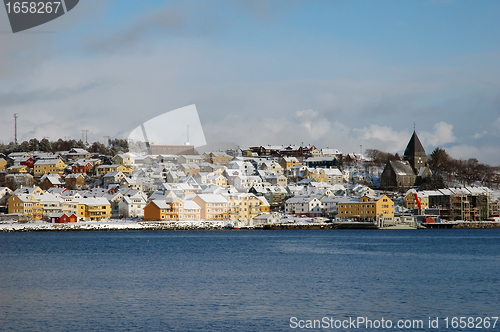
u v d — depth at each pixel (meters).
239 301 60.47
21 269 88.62
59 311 55.47
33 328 49.22
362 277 78.56
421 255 112.81
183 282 73.38
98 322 51.03
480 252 119.81
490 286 71.06
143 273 82.75
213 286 70.00
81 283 72.62
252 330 48.91
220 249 125.94
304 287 69.50
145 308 56.84
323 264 95.25
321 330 49.16
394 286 70.69
